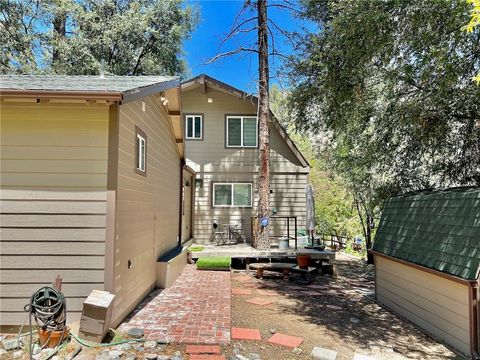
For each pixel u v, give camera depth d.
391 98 6.80
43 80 4.55
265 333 4.28
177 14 14.52
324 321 4.97
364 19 5.16
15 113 3.85
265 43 10.40
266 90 10.40
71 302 3.77
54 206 3.83
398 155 7.38
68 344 3.42
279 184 12.06
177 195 9.09
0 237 3.78
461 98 5.17
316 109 8.97
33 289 3.76
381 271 6.07
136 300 5.09
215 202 12.02
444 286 4.30
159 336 3.88
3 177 3.81
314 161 24.14
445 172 6.91
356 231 19.08
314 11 9.70
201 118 12.09
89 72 13.14
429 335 4.50
